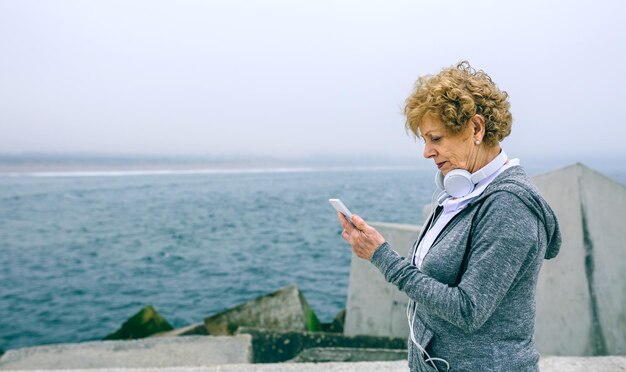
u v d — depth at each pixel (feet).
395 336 17.07
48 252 93.04
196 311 54.60
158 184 331.98
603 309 12.21
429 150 4.56
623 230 12.71
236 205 185.37
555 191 13.28
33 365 16.11
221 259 82.89
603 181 12.79
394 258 4.47
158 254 88.89
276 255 85.56
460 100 4.15
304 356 15.89
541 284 13.55
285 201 200.34
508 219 3.98
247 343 17.19
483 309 3.86
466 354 4.24
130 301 58.95
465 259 4.26
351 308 18.10
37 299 60.39
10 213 161.17
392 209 152.76
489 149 4.49
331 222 132.16
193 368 10.07
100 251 93.20
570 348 12.62
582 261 12.47
